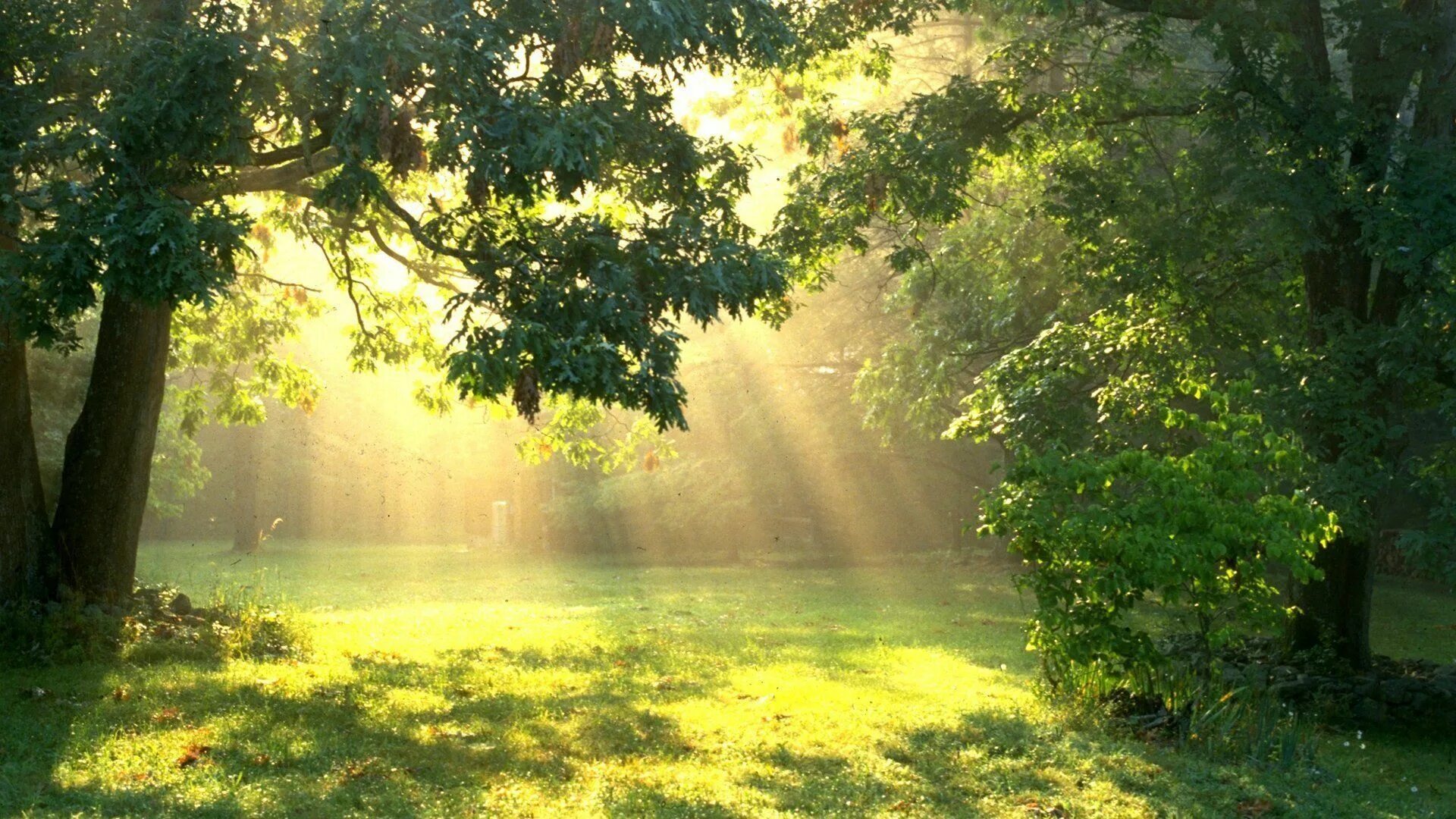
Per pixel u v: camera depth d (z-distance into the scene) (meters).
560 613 19.23
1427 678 12.27
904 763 8.23
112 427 13.20
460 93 8.75
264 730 8.45
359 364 17.72
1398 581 26.88
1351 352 11.44
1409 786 8.76
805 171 15.67
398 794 6.89
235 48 8.77
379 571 29.89
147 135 8.66
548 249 9.48
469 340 8.34
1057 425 12.59
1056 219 14.54
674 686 11.34
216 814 6.30
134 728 8.32
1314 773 8.62
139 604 13.17
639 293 9.31
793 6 14.74
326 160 11.55
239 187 11.43
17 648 11.22
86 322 18.56
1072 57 20.08
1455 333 10.88
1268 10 12.05
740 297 9.70
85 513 13.05
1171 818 7.08
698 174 11.39
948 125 14.20
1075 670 10.13
